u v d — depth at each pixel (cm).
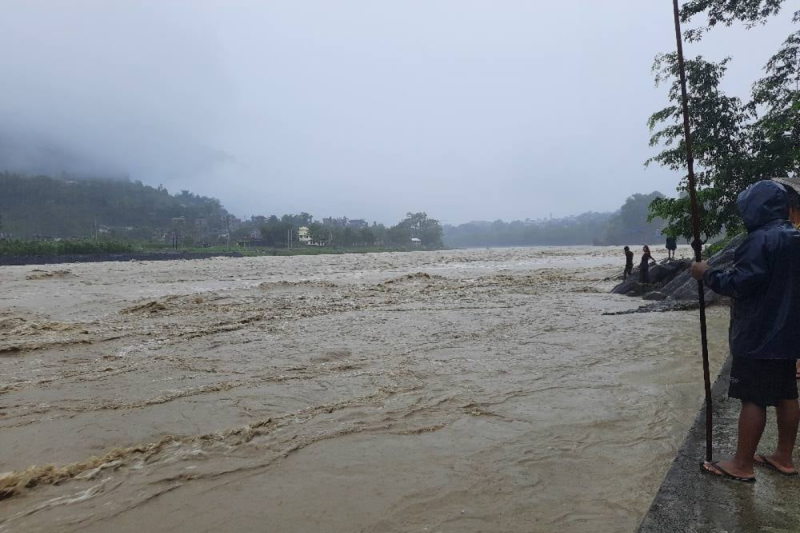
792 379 317
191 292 1984
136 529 357
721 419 430
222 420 575
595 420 548
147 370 805
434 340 1001
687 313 1273
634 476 418
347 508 378
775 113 1650
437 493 397
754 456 355
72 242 7019
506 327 1133
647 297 1612
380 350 920
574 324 1156
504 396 639
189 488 415
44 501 400
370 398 643
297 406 617
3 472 456
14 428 561
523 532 341
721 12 1636
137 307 1478
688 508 297
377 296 1791
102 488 418
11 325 1222
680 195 1772
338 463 455
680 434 504
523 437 506
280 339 1031
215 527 356
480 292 1908
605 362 798
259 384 716
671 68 1731
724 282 318
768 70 1684
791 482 321
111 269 3481
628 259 2106
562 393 647
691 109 1702
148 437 530
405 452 477
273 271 3272
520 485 407
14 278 2686
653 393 636
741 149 1692
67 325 1207
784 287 305
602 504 374
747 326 314
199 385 716
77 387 715
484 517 361
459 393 655
